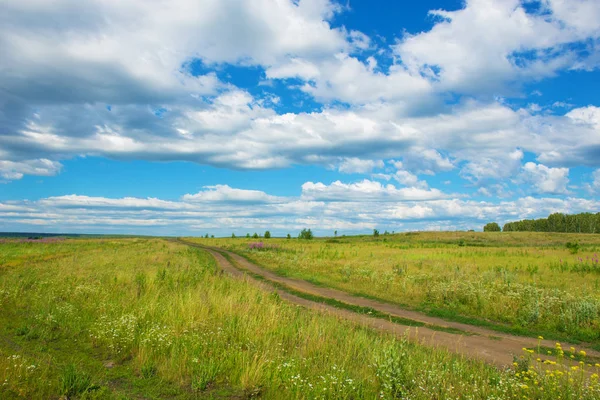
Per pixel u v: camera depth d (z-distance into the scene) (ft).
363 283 59.36
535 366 23.11
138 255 101.96
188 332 26.37
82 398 17.15
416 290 51.34
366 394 18.15
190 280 50.31
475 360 24.40
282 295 50.72
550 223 398.01
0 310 33.99
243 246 161.38
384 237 296.51
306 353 23.17
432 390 18.19
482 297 43.21
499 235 283.38
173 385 19.29
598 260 77.71
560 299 40.70
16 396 16.94
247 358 21.30
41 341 25.96
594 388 17.47
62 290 42.37
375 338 27.71
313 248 143.02
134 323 27.09
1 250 112.78
